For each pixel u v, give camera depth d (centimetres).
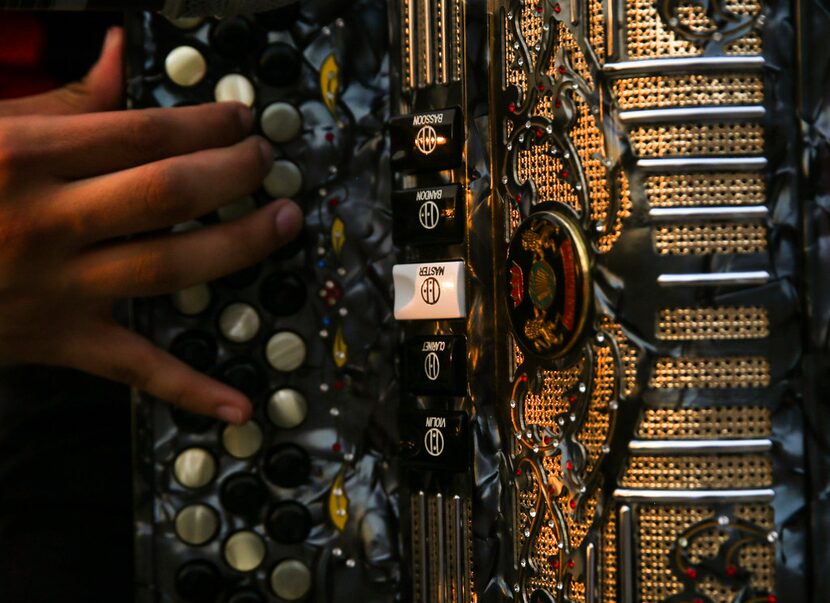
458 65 79
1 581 98
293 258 86
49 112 89
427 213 80
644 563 65
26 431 99
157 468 87
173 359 84
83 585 100
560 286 69
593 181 67
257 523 87
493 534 77
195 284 81
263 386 86
